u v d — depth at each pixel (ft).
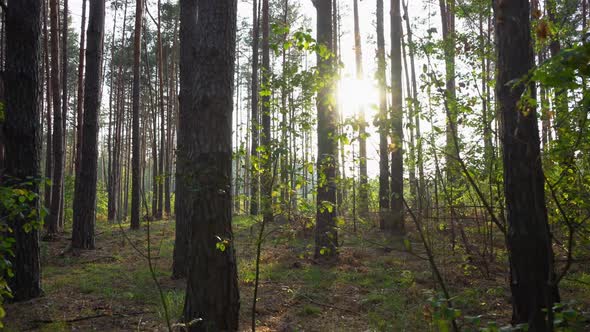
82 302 22.56
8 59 21.85
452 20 53.52
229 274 16.94
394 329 17.80
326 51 13.50
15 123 21.48
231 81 17.34
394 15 41.65
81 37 53.21
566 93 14.61
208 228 16.49
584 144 14.94
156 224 64.03
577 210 19.51
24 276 22.29
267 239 40.06
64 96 64.08
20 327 18.79
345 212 36.04
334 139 12.73
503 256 26.48
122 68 95.20
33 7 22.38
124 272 30.22
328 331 18.39
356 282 26.02
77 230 39.17
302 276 27.63
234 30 17.69
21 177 21.38
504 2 13.35
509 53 13.23
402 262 29.73
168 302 21.81
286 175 14.30
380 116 11.39
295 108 14.37
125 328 18.89
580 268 24.18
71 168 101.55
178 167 15.48
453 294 21.18
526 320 12.56
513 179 12.90
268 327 18.89
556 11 19.33
